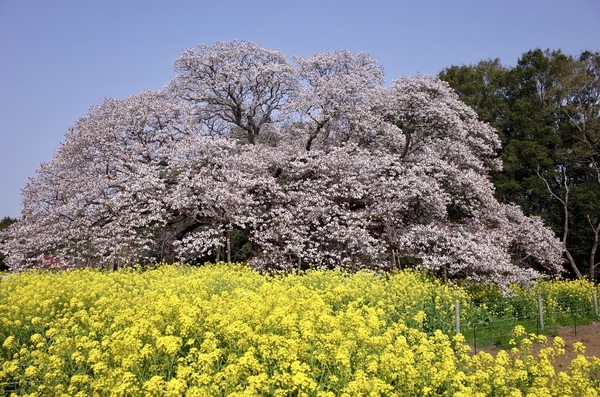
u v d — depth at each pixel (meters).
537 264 23.86
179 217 17.09
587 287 16.31
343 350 5.80
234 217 15.49
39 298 8.73
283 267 15.42
